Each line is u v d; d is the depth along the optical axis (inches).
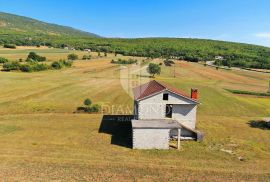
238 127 1925.4
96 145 1467.8
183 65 6633.9
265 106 2755.9
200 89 3531.0
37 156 1285.7
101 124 1844.2
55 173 1115.9
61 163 1216.2
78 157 1294.3
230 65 7406.5
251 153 1451.8
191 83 4033.0
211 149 1483.8
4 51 6737.2
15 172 1107.3
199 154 1406.3
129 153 1376.7
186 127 1633.9
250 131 1844.2
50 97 2576.3
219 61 7810.0
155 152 1407.5
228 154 1423.5
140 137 1445.6
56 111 2140.7
